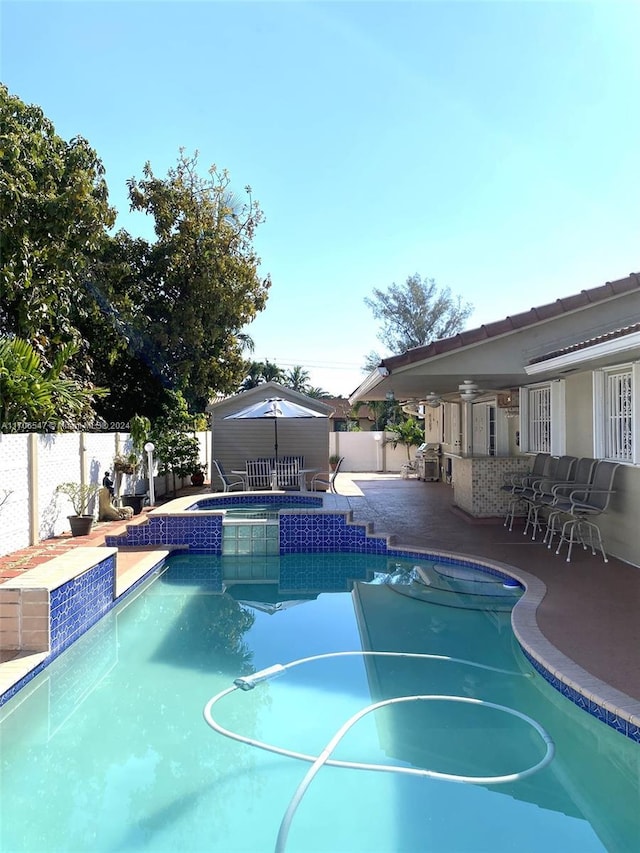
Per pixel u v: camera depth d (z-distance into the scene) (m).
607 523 9.42
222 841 3.35
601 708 4.36
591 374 9.75
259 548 11.05
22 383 11.46
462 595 8.21
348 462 29.72
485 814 3.58
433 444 24.20
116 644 6.57
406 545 10.53
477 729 4.56
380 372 10.09
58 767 4.15
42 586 5.50
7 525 9.71
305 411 16.75
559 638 5.68
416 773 3.95
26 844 3.35
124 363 22.12
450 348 10.05
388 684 5.39
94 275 20.56
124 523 13.06
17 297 13.73
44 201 13.66
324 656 6.11
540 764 4.08
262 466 18.77
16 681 4.93
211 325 22.56
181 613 7.70
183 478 21.28
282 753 4.26
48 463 11.26
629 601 6.83
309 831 3.42
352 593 8.55
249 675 5.67
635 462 8.39
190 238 22.53
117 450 14.91
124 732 4.60
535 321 10.25
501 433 16.73
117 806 3.69
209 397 24.83
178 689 5.38
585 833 3.41
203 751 4.32
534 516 12.02
